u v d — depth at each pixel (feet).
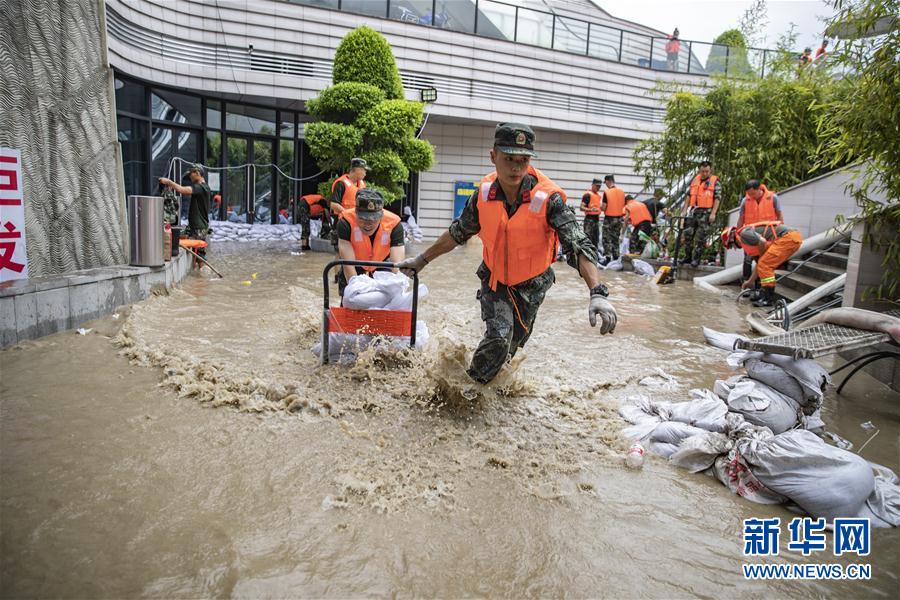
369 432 11.39
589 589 7.44
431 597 7.13
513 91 59.82
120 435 10.71
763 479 9.80
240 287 26.11
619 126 65.41
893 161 18.34
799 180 39.45
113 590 6.91
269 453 10.37
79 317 17.04
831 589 7.70
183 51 46.14
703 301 28.55
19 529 7.89
